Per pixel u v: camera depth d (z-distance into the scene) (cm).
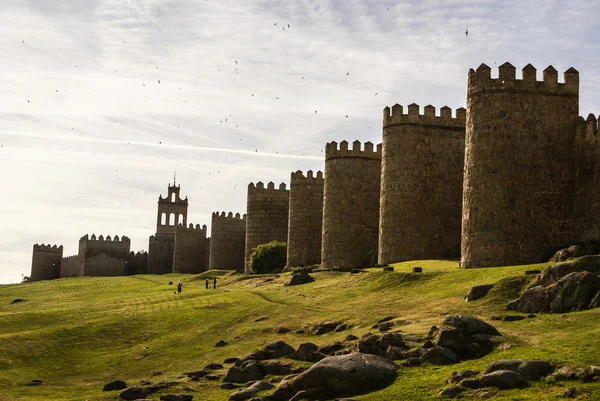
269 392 3303
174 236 17425
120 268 17025
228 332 5347
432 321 4238
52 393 3922
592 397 2616
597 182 5978
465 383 2928
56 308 7588
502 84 6347
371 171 9462
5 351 4941
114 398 3591
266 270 10862
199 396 3478
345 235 9288
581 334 3369
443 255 7819
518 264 6097
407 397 2912
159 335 5534
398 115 8000
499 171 6234
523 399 2692
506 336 3494
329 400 3066
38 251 18800
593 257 4203
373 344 3659
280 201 12050
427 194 7894
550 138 6319
